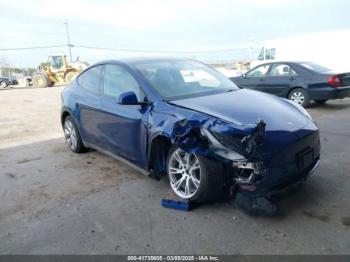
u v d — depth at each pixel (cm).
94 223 314
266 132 296
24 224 321
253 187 281
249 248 259
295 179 312
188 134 299
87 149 552
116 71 432
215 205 329
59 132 738
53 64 2897
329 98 814
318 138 344
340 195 335
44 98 1578
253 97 381
